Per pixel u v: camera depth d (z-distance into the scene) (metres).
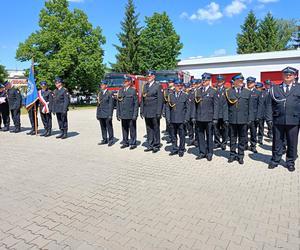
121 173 5.96
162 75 20.61
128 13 43.78
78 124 14.53
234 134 6.81
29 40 31.84
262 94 8.49
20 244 3.29
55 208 4.24
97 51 33.62
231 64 32.69
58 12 32.66
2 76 45.12
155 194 4.76
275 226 3.66
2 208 4.25
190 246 3.21
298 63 29.45
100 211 4.13
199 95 6.97
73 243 3.30
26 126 13.54
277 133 6.27
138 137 10.45
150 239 3.36
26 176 5.75
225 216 3.94
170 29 43.00
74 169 6.24
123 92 8.26
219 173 5.95
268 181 5.45
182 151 7.46
